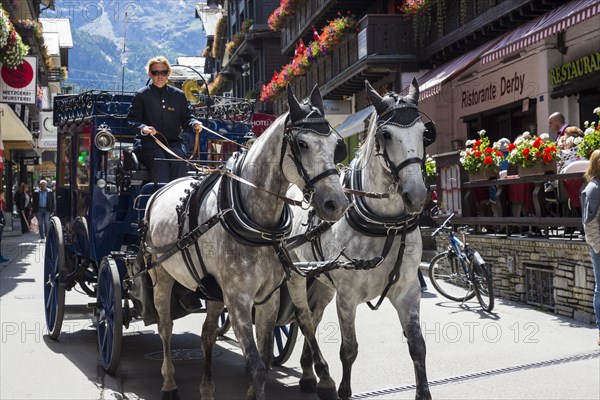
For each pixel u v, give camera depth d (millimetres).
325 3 26969
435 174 13578
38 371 6973
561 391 5945
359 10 27844
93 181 7594
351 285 5582
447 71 18203
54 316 8445
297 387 6480
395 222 5422
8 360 7430
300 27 32500
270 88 34500
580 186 9094
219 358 7680
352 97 28078
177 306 6480
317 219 5945
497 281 11320
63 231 8992
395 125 5125
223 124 8289
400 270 5461
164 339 6113
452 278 11336
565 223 9219
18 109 28266
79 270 8156
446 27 19844
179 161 7082
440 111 21625
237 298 4977
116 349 6594
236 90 51812
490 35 18031
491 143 19516
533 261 10266
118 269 7383
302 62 29156
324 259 5887
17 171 39188
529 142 9773
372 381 6520
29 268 16734
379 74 22750
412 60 21250
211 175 5711
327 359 7469
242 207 5102
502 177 11227
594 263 7645
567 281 9375
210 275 5379
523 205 10641
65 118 8719
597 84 14305
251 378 4766
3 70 20094
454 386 6242
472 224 11953
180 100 7266
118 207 7586
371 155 5508
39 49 32688
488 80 19094
